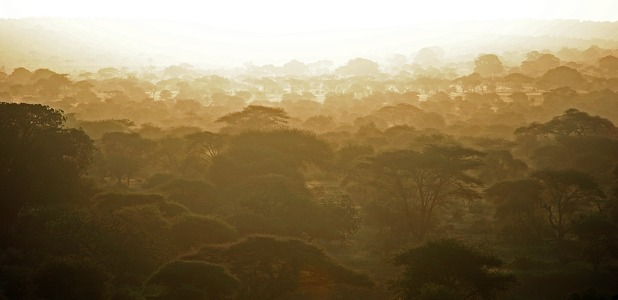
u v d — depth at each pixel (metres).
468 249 124.88
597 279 146.25
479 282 120.56
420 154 193.50
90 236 147.62
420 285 121.38
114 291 128.12
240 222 165.12
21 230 170.75
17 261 144.75
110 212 163.50
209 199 195.88
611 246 151.25
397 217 183.12
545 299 138.25
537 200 180.62
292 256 128.12
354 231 184.38
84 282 123.56
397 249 169.38
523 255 161.25
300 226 165.62
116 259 142.38
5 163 171.38
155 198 176.88
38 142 180.38
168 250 150.00
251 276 129.50
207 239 152.88
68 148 187.75
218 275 118.00
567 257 164.00
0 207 168.12
